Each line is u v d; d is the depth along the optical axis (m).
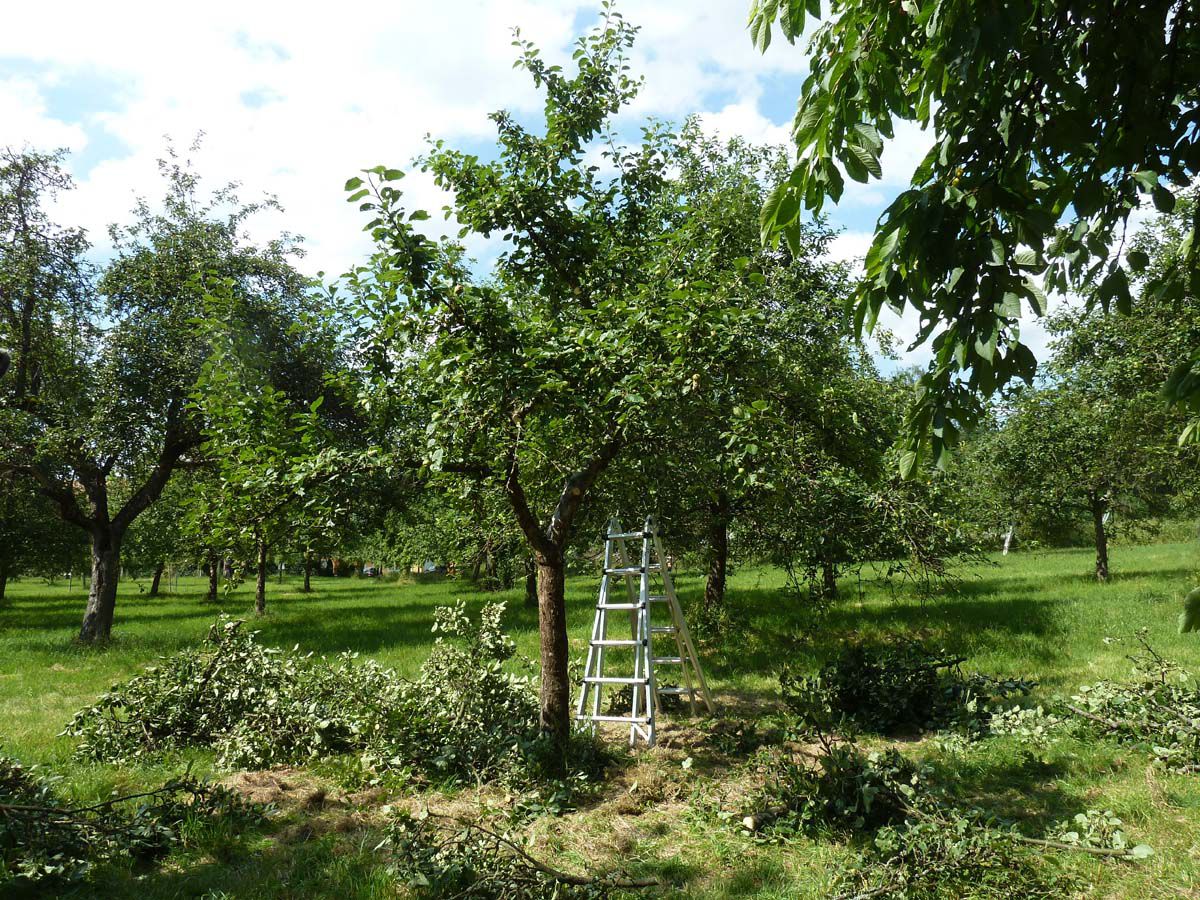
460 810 5.96
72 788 6.35
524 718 7.36
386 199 5.61
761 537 11.02
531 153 7.50
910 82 3.19
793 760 6.54
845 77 2.86
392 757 6.89
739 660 11.51
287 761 7.38
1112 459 17.77
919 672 8.17
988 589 19.34
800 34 2.94
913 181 3.25
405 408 6.84
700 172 12.11
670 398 6.04
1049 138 2.87
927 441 3.32
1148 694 7.13
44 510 28.69
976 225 2.78
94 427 15.72
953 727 7.43
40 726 8.78
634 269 7.61
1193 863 4.44
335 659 13.24
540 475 8.12
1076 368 18.02
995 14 2.47
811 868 4.73
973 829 4.64
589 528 11.12
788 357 9.12
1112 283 3.21
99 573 17.08
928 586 10.39
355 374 6.92
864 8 2.92
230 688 7.97
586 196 7.78
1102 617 13.28
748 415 6.18
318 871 4.90
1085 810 5.41
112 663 13.82
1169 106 3.06
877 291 2.94
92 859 4.97
